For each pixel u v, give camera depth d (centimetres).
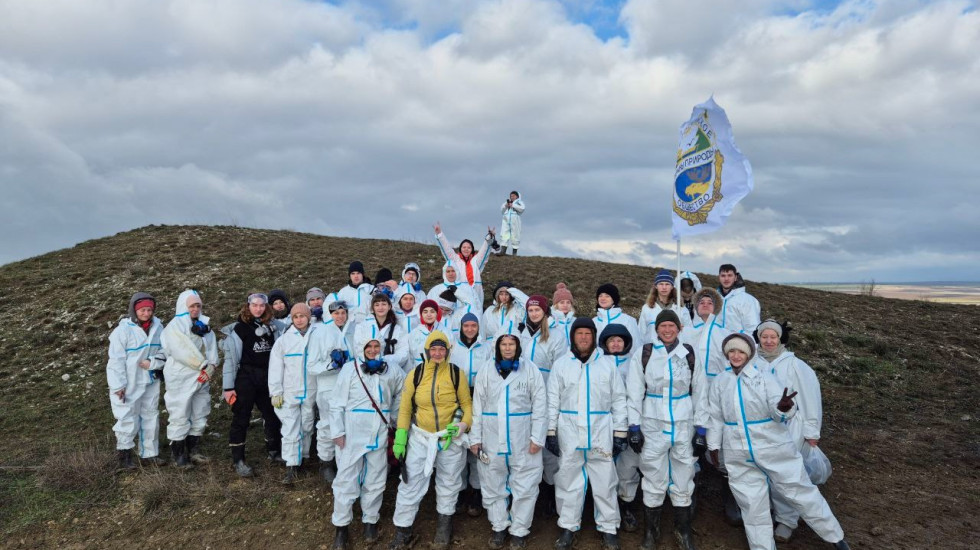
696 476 700
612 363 549
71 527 596
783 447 507
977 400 981
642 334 741
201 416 727
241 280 1566
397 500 556
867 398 995
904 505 630
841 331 1364
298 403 673
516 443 542
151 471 695
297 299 1399
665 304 742
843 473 712
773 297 1686
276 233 2323
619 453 561
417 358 652
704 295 634
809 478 560
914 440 821
